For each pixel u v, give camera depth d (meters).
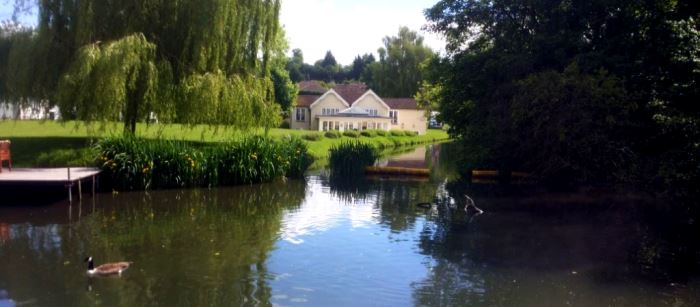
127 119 20.66
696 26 17.94
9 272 9.52
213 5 20.28
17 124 31.25
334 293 8.80
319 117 64.00
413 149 48.53
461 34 27.61
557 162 21.03
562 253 11.47
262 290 8.84
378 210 16.42
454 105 28.39
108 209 15.48
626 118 19.52
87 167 18.42
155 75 19.23
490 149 23.59
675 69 18.22
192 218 14.64
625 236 13.08
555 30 23.23
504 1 24.61
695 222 14.70
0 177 15.63
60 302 8.12
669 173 16.22
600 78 19.97
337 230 13.45
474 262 10.72
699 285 9.46
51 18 19.64
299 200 18.23
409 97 84.38
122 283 9.02
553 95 20.17
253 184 21.36
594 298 8.78
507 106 22.94
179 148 19.47
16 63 19.17
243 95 20.94
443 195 19.83
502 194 20.03
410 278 9.67
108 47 17.97
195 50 20.34
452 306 8.33
